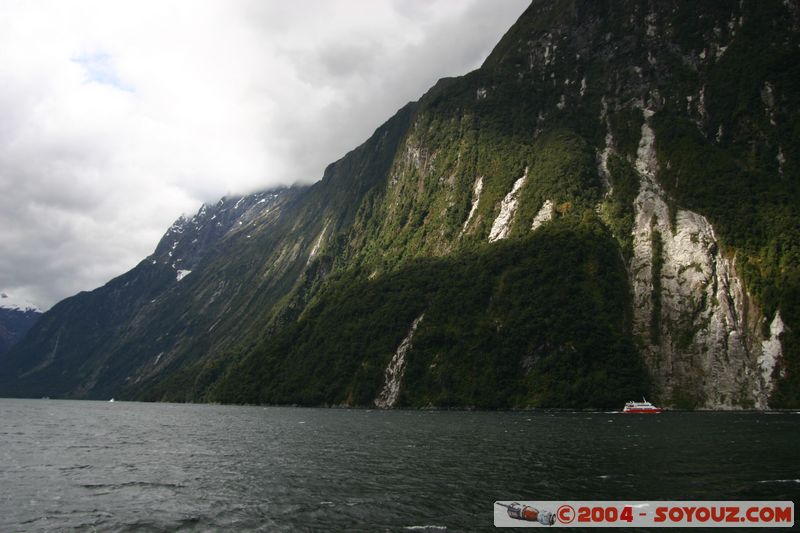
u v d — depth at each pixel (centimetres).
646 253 19125
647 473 5712
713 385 15812
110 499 5081
